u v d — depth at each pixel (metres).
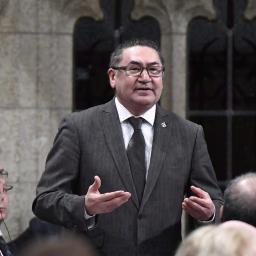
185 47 16.05
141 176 9.66
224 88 16.23
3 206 9.80
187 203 9.23
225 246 5.31
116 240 9.55
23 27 15.77
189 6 16.00
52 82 15.88
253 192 7.53
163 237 9.61
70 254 5.09
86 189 9.69
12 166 15.80
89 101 16.17
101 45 16.11
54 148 9.83
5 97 15.78
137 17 16.03
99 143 9.73
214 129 16.25
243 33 16.17
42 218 9.70
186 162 9.81
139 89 9.62
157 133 9.81
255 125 16.25
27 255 5.13
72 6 15.89
